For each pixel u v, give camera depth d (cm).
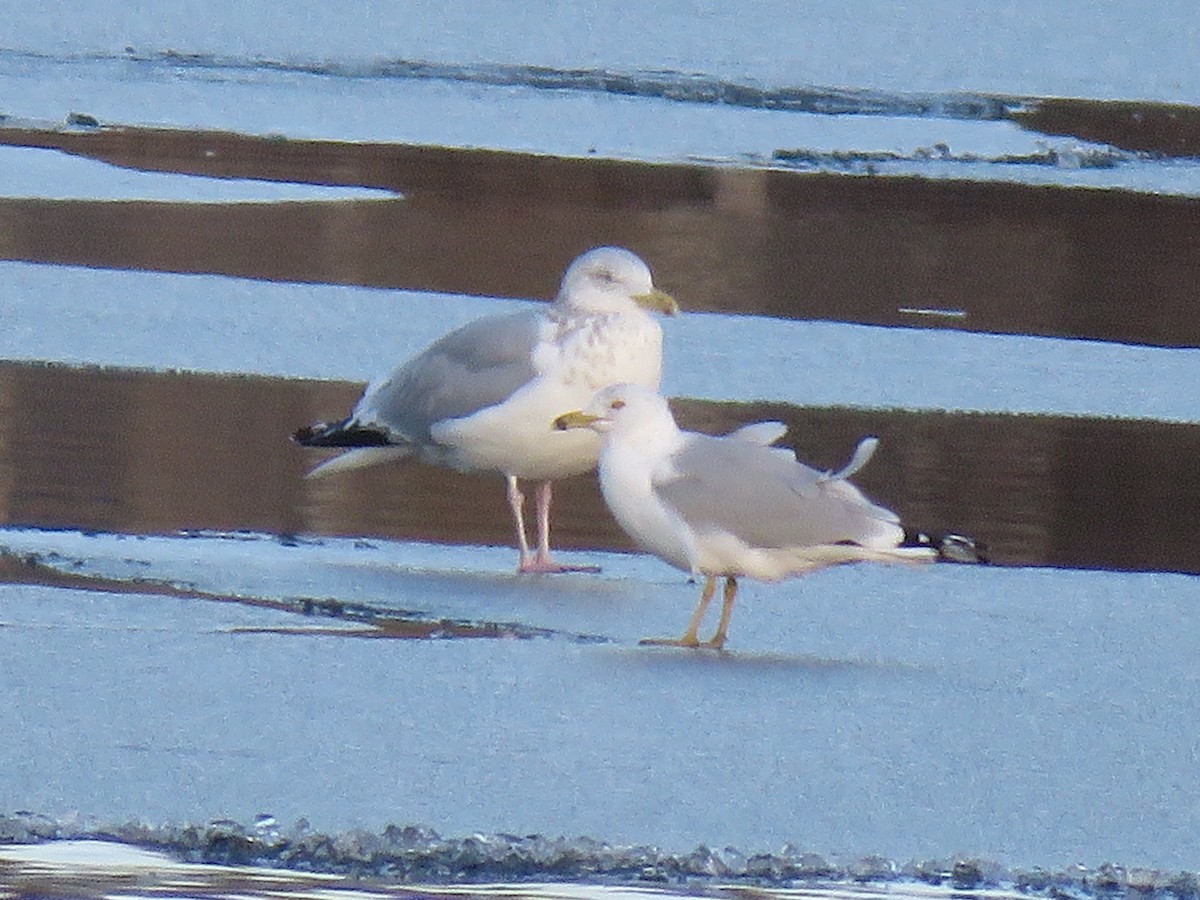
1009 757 999
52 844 849
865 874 863
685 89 3228
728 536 1109
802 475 1125
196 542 1306
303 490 1441
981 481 1527
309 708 1013
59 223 2188
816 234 2394
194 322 1855
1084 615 1241
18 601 1159
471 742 980
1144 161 2945
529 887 827
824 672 1112
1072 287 2214
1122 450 1638
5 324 1802
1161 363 1930
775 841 886
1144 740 1033
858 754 992
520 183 2567
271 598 1200
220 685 1038
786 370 1812
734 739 1002
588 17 3762
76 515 1339
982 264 2297
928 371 1845
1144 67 3631
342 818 886
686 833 888
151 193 2377
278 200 2388
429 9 3753
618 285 1312
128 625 1128
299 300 1952
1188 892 862
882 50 3625
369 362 1772
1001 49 3697
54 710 991
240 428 1565
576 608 1218
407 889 815
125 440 1511
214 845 857
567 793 925
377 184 2514
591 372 1278
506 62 3362
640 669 1101
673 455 1128
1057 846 897
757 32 3725
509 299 2016
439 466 1402
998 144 2989
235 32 3478
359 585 1241
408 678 1065
